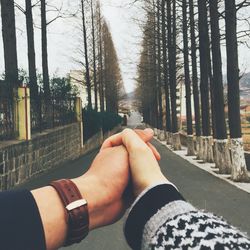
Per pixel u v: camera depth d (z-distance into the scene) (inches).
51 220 24.7
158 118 2691.9
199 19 967.6
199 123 1141.7
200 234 21.5
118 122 3833.7
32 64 935.7
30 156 662.5
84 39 1900.8
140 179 28.0
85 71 1977.1
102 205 27.8
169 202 24.4
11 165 560.4
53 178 671.1
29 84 737.0
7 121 606.9
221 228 21.9
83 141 1330.0
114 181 28.9
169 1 1216.2
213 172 798.5
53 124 926.4
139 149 29.6
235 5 699.4
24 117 639.8
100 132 1951.3
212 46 796.0
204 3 946.1
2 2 756.0
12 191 24.1
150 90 2620.6
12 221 22.3
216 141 785.6
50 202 25.4
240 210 434.9
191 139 1268.5
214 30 797.9
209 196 523.8
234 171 666.8
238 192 553.3
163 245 22.1
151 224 23.8
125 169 29.3
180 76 1517.0
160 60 1737.2
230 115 677.3
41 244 22.7
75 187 27.4
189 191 564.1
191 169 857.5
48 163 797.2
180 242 21.6
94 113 1662.2
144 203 24.8
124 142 30.8
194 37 1186.0
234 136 671.8
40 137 733.9
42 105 826.8
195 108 1149.7
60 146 928.9
